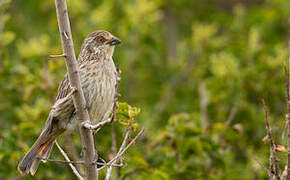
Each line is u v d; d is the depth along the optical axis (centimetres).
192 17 1947
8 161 1184
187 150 1150
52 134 1006
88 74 993
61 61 1292
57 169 1255
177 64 1664
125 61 1489
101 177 1152
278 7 1730
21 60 1384
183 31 1948
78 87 850
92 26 1492
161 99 1591
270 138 877
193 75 1611
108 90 1005
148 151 1209
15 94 1361
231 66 1393
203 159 1161
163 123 1492
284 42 1616
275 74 1388
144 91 1603
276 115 1312
